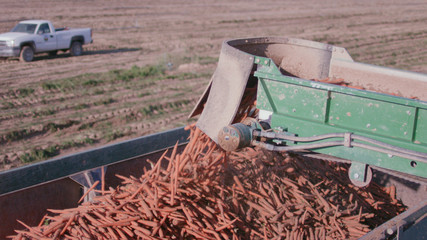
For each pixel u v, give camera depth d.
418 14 42.09
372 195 5.84
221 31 29.66
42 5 35.53
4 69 17.83
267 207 4.52
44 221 4.61
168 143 5.78
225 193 4.56
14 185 4.32
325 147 3.97
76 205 4.94
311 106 4.03
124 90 14.76
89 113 12.27
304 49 5.76
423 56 23.00
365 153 3.79
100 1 40.97
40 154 9.59
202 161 4.79
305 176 5.26
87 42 22.30
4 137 10.21
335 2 51.31
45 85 14.70
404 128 3.65
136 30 28.89
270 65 4.14
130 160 5.41
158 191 4.18
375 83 5.43
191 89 15.22
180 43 24.92
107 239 3.73
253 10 41.56
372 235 3.51
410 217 3.86
